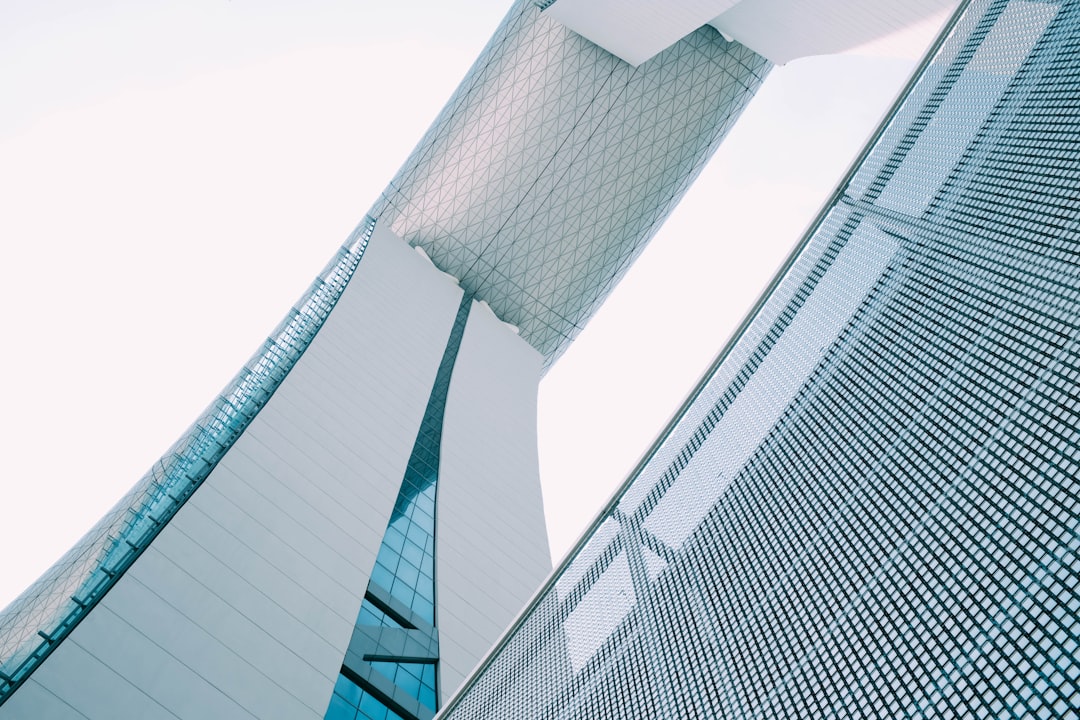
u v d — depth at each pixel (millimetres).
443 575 37375
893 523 12352
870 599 11352
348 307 52406
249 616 27172
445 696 30828
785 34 52406
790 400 19078
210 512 29703
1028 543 10062
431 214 71562
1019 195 17750
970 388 13609
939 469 12562
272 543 30734
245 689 24875
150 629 24281
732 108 70125
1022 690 8547
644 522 20438
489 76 69312
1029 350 13109
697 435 22000
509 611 38781
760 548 14898
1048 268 14562
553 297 74188
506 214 71438
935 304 17031
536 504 49906
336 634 29359
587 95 68062
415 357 53531
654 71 67188
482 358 61844
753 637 12750
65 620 23938
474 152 70562
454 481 44969
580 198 71438
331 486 36250
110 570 26328
